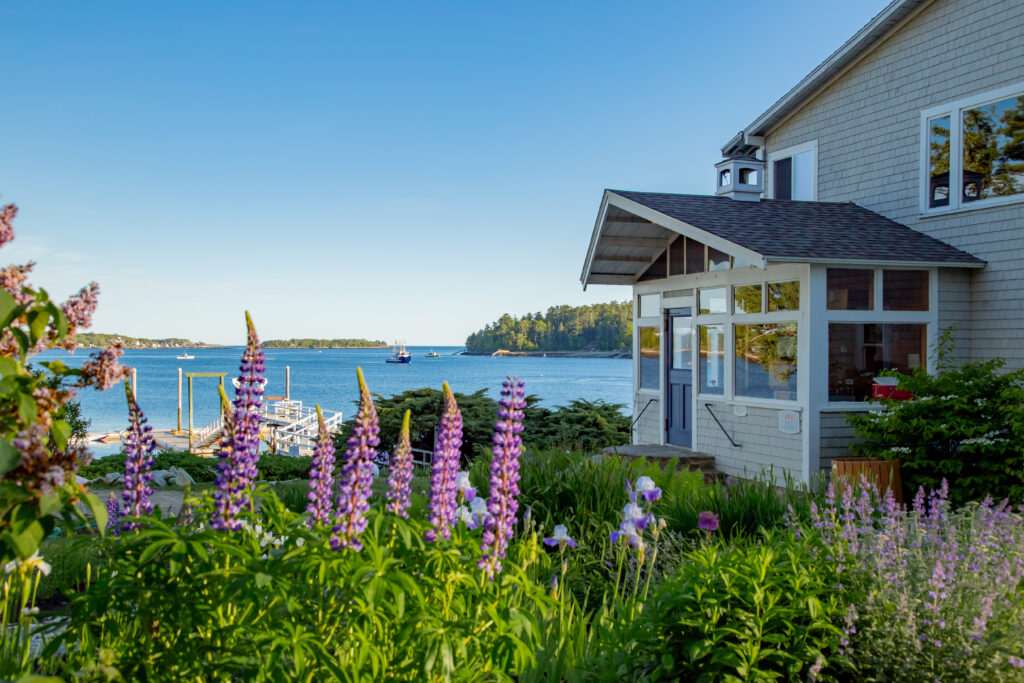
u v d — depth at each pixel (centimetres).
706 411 1307
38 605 483
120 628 286
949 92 1235
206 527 283
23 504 220
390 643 284
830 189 1480
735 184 1361
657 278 1469
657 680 346
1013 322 1115
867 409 1088
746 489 716
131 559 269
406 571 289
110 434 3816
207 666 258
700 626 344
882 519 470
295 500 750
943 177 1244
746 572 361
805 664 345
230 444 277
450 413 311
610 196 1312
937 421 873
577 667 365
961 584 386
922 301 1145
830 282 1087
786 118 1586
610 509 669
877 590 377
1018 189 1126
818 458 1073
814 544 423
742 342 1221
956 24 1225
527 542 447
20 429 232
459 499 366
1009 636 354
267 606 270
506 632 296
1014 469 812
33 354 241
